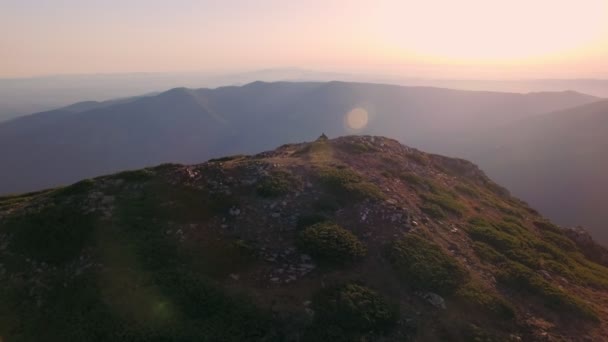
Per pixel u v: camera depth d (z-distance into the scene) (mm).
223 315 16812
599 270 27078
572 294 21438
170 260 19344
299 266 19734
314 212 24047
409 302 18344
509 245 25062
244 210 23594
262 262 19859
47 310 17156
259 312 16938
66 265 19266
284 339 16188
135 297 17375
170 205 22938
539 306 19625
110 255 19406
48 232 20781
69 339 15906
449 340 16672
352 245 20766
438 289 19000
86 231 20797
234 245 20484
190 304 17219
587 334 18266
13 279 18641
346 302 17234
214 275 18781
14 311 17219
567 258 26516
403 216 23844
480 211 31438
